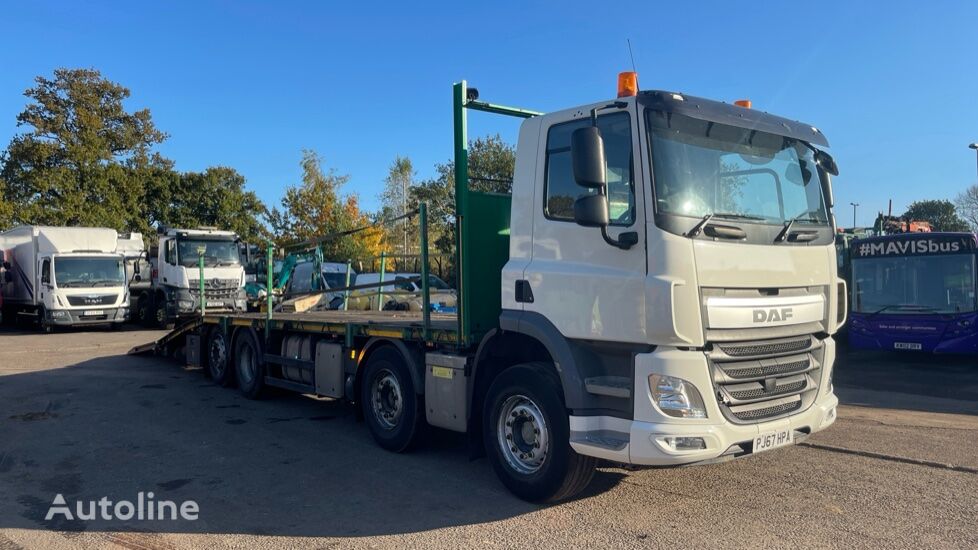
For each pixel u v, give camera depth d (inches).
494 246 241.4
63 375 483.8
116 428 316.2
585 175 172.7
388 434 270.1
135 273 981.8
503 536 182.2
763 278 186.7
